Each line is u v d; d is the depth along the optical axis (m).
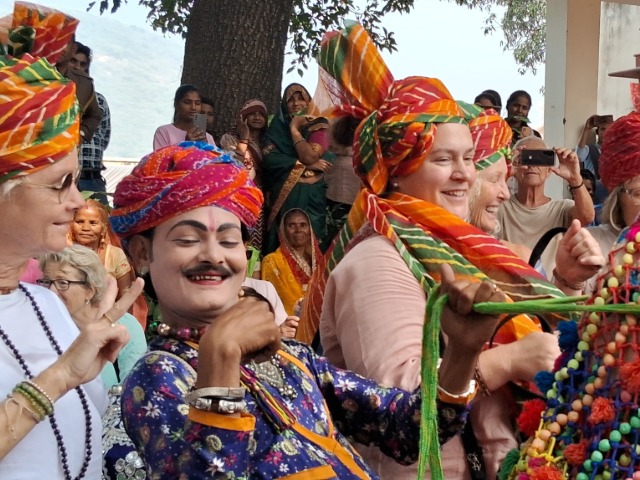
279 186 6.91
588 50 8.50
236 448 1.91
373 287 2.71
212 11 8.26
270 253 6.75
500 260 2.85
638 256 1.92
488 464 2.63
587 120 8.38
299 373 2.33
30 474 1.97
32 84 2.01
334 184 7.02
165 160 2.24
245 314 1.99
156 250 2.24
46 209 2.02
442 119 2.92
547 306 1.97
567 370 2.00
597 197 6.50
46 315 2.15
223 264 2.22
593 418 1.87
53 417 2.04
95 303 3.84
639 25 11.54
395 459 2.44
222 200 2.22
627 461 1.86
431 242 2.80
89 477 2.08
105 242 5.30
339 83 3.13
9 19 2.27
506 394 2.68
